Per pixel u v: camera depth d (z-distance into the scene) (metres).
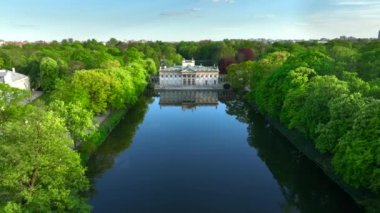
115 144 121.12
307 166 100.31
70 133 93.25
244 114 178.00
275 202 78.69
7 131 56.59
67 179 62.28
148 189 84.50
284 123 128.12
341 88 91.62
